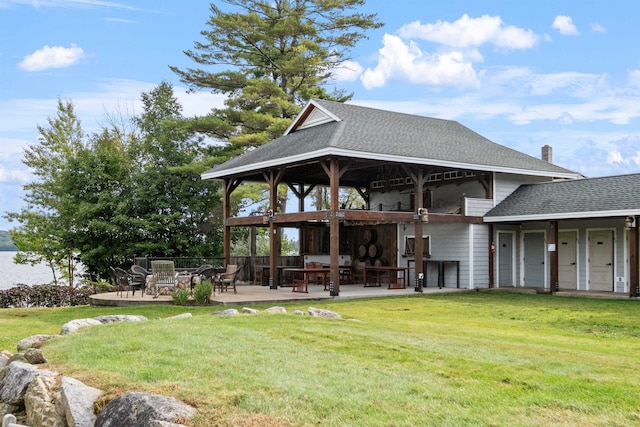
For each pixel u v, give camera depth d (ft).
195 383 17.17
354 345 23.44
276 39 95.66
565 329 36.78
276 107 93.30
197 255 84.43
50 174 94.02
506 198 69.36
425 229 71.26
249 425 14.08
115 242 81.35
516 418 14.42
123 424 14.73
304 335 25.59
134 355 21.06
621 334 34.76
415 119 75.61
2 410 18.63
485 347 24.21
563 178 76.23
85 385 17.33
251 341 23.84
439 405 15.37
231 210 93.30
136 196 81.76
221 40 92.27
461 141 71.87
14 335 34.04
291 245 126.93
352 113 68.39
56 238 86.17
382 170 78.13
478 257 66.39
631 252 54.70
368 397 15.97
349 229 80.74
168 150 85.30
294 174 75.25
